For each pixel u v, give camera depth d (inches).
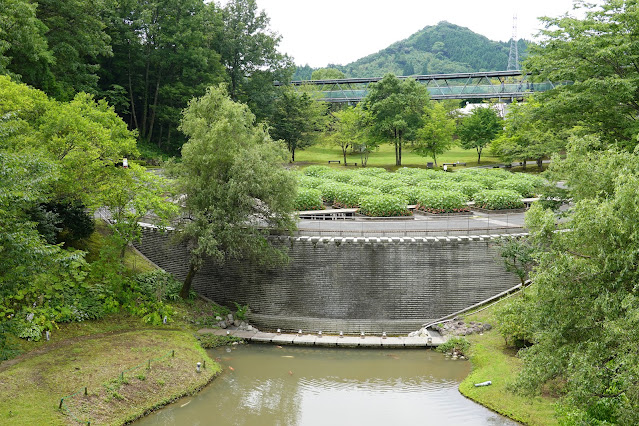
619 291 636.7
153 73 2719.0
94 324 1264.8
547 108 1391.5
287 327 1438.2
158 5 2556.6
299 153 3690.9
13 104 1144.2
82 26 2103.8
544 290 700.0
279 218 1409.9
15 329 847.1
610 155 824.3
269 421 985.5
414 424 974.4
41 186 916.0
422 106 3216.0
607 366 652.1
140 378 1059.3
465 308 1448.1
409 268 1432.1
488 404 1033.5
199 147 1369.3
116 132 1505.9
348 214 1772.9
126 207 1386.6
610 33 1312.7
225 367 1216.2
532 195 1990.7
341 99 3858.3
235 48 2869.1
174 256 1601.9
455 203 1775.3
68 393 965.8
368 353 1295.5
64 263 819.4
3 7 1529.3
